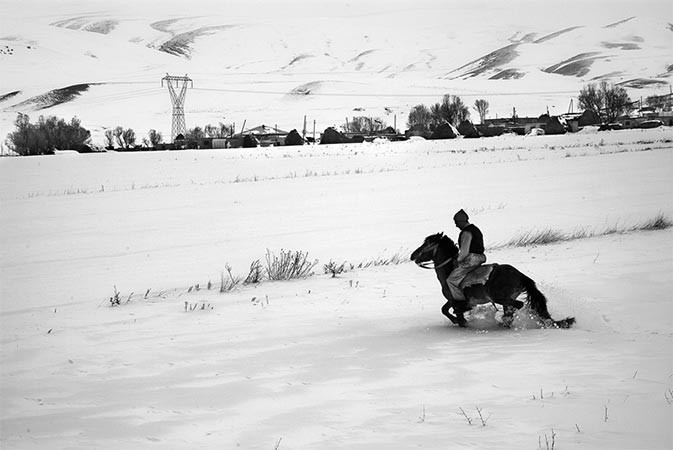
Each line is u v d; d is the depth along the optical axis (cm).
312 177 4550
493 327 1156
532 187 3531
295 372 908
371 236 2344
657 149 5588
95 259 2119
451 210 2862
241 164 5931
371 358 970
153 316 1316
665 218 2403
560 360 899
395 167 5184
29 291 1667
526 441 622
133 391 848
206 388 846
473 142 8119
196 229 2644
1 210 3356
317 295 1479
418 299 1415
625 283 1410
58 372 953
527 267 1631
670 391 737
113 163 6272
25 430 722
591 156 5184
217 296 1505
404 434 662
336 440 657
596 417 673
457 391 795
